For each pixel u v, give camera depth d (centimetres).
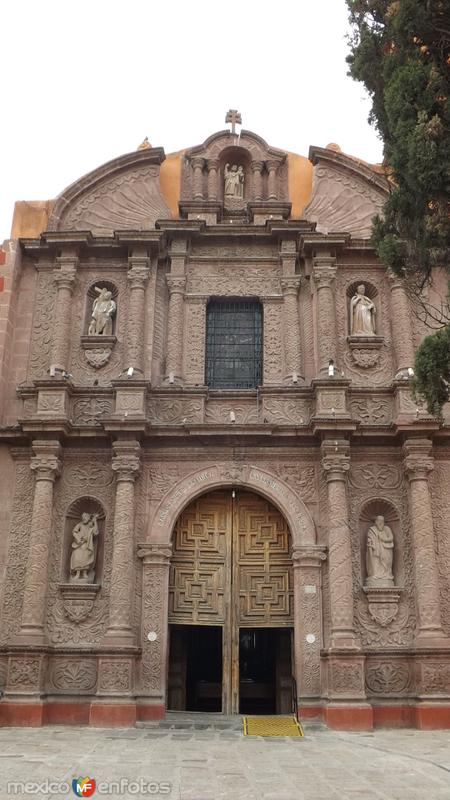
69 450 1733
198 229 1908
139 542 1647
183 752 1151
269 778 928
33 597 1579
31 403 1769
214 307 1928
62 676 1560
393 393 1762
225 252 1941
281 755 1137
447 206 1011
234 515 1741
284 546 1712
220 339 1900
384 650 1562
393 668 1560
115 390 1736
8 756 1079
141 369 1789
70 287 1873
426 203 1038
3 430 1720
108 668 1514
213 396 1769
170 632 1867
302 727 1463
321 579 1619
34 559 1605
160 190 2020
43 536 1623
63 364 1797
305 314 1878
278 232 1911
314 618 1586
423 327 1841
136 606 1605
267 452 1719
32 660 1529
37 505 1644
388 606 1605
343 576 1578
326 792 841
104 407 1762
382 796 821
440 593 1614
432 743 1282
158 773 951
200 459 1720
